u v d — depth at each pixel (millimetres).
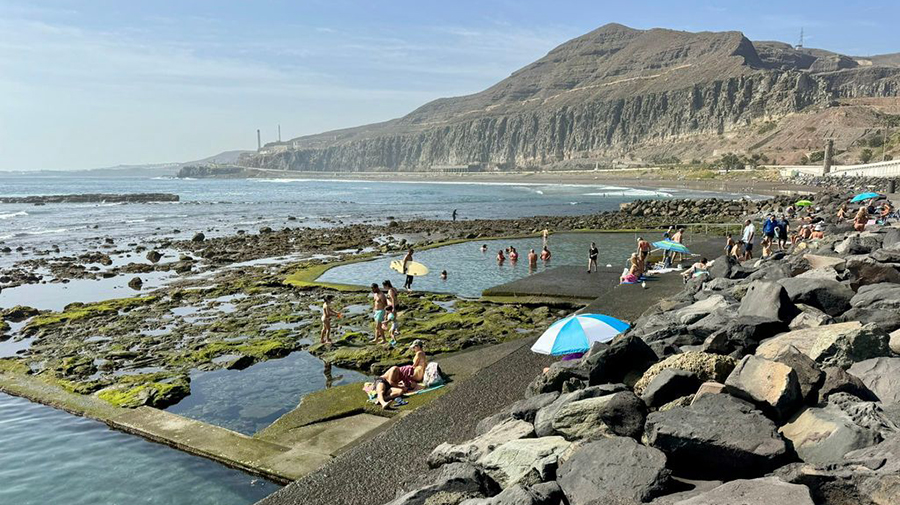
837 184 89375
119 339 18641
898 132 143000
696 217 61312
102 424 11797
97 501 9016
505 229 53375
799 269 14227
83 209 88125
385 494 7664
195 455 10328
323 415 11578
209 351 16609
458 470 6359
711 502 4621
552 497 5508
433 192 147625
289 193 147750
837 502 4527
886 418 5527
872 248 16203
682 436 5797
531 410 8172
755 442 5523
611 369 8570
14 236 52531
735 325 8859
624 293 19875
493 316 19453
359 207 93250
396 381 12562
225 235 54781
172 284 29047
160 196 115438
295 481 8250
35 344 18250
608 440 6168
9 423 11938
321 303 23297
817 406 6105
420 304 22172
